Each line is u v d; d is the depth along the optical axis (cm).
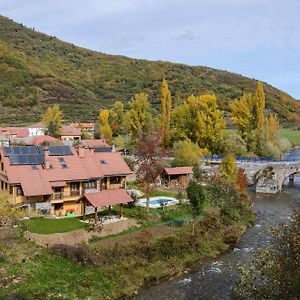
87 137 12975
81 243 4491
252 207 7044
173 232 5025
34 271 3812
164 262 4409
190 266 4497
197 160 8775
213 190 6656
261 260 2398
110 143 11306
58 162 6044
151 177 6344
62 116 16912
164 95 10262
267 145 10044
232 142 10088
